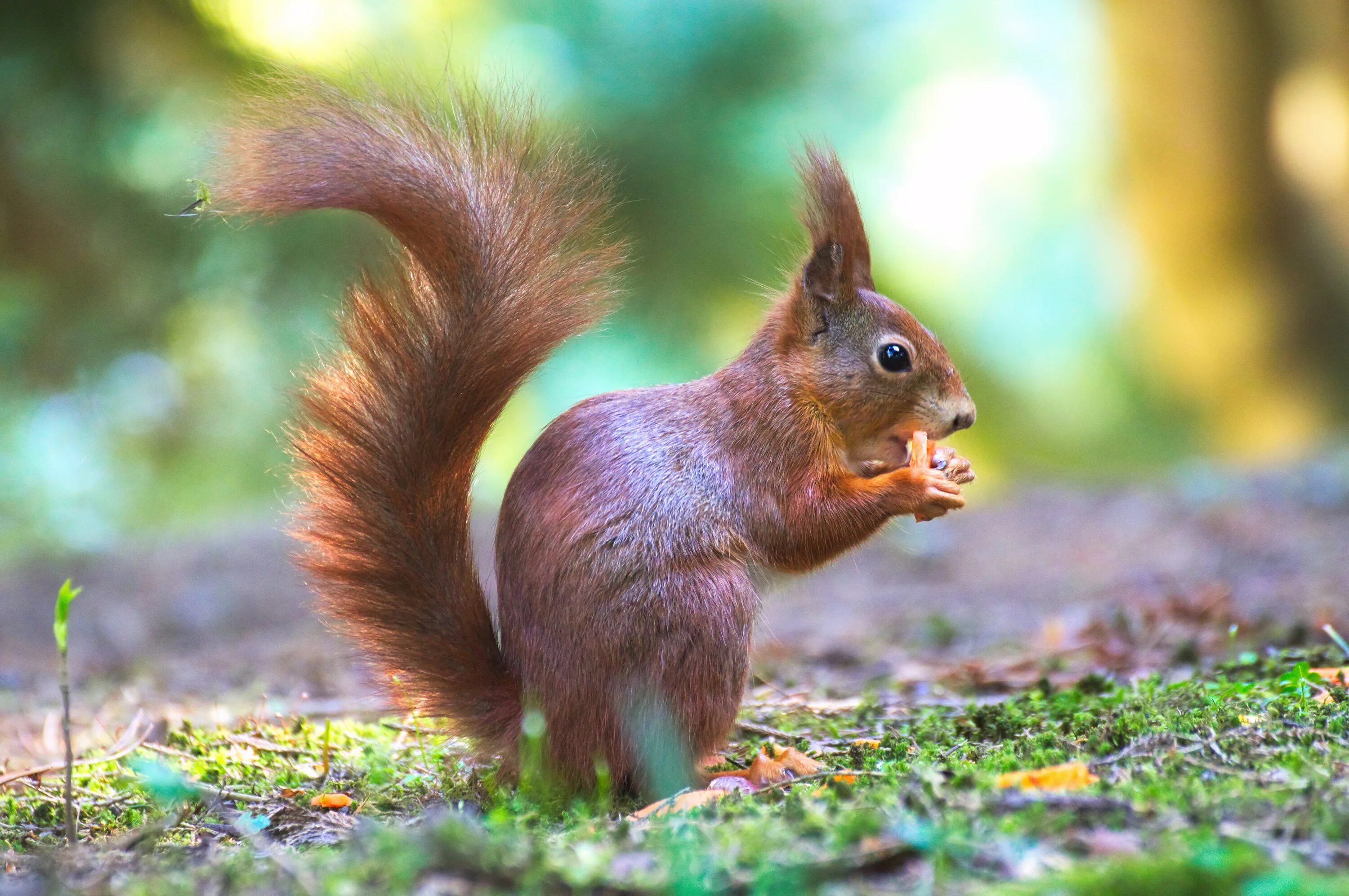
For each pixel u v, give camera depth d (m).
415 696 6.78
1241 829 4.71
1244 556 17.09
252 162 6.51
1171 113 34.19
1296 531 18.25
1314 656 8.68
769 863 4.47
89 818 6.85
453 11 30.39
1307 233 33.38
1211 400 35.47
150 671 13.27
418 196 6.62
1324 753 5.87
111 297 27.61
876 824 4.70
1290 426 33.53
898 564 19.05
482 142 6.90
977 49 55.06
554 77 30.23
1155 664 10.01
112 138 26.70
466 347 6.66
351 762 7.92
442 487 6.75
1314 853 4.44
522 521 6.67
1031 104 56.94
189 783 6.74
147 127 26.75
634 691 6.37
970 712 7.83
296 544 18.92
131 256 27.55
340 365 6.82
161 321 28.03
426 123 6.83
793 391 7.12
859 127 46.78
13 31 25.55
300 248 27.77
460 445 6.73
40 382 26.95
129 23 26.42
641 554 6.45
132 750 8.27
